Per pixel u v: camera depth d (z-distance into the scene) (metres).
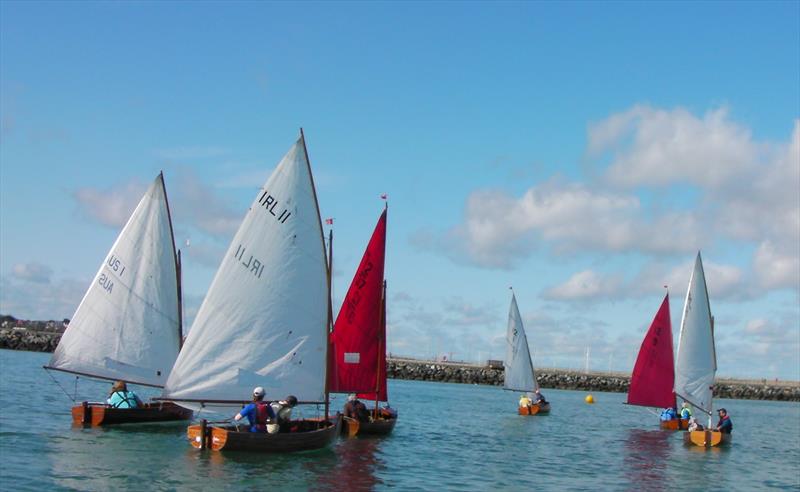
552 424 66.25
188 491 27.12
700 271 60.25
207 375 34.16
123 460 31.59
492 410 79.19
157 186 43.69
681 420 63.25
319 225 35.91
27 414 44.69
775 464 47.06
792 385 189.38
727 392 173.12
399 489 30.39
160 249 43.53
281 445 33.53
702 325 60.00
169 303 43.59
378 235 46.59
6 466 29.47
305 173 35.69
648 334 66.19
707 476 39.94
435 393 106.12
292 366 35.25
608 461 43.38
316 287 35.84
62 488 26.61
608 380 162.00
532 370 79.62
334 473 32.12
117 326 42.25
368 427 45.66
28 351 144.00
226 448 32.53
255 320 34.75
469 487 32.16
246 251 34.66
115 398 40.97
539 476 36.44
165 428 40.34
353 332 45.97
